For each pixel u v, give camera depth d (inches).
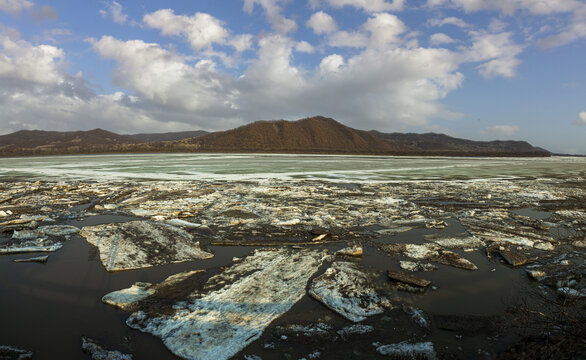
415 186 878.4
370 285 252.8
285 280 259.8
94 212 506.6
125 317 204.7
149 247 333.4
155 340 180.1
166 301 224.1
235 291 239.8
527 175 1285.7
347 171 1386.6
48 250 325.1
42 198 623.8
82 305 219.9
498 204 607.5
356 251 320.8
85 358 164.2
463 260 308.8
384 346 175.6
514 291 244.4
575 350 152.8
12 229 390.6
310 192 733.9
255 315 206.8
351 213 512.4
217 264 295.3
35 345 174.2
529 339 177.0
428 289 248.1
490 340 180.2
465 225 442.0
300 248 342.3
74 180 954.1
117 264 289.7
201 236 380.8
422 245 352.5
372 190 789.9
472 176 1206.3
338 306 218.5
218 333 186.4
